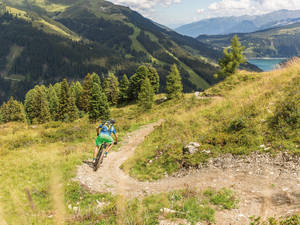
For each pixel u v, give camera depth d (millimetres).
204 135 10820
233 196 5500
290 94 10719
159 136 14359
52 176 1960
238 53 43844
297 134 7730
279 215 4188
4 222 2988
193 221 4551
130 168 10047
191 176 7789
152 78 66750
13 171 7941
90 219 4797
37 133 17453
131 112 52062
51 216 4152
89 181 7711
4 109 65688
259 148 7941
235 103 14094
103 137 8016
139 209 5035
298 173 5934
